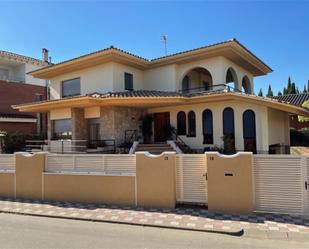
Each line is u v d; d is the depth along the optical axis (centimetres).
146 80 2166
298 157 818
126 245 645
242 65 2194
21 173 1189
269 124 1695
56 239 692
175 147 1744
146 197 977
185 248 626
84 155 1098
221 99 1673
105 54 1841
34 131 2780
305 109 1798
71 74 2173
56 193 1123
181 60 1978
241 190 866
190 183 940
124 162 1034
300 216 816
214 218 828
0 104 2673
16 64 3164
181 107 1909
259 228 742
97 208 983
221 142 1736
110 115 1833
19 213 958
